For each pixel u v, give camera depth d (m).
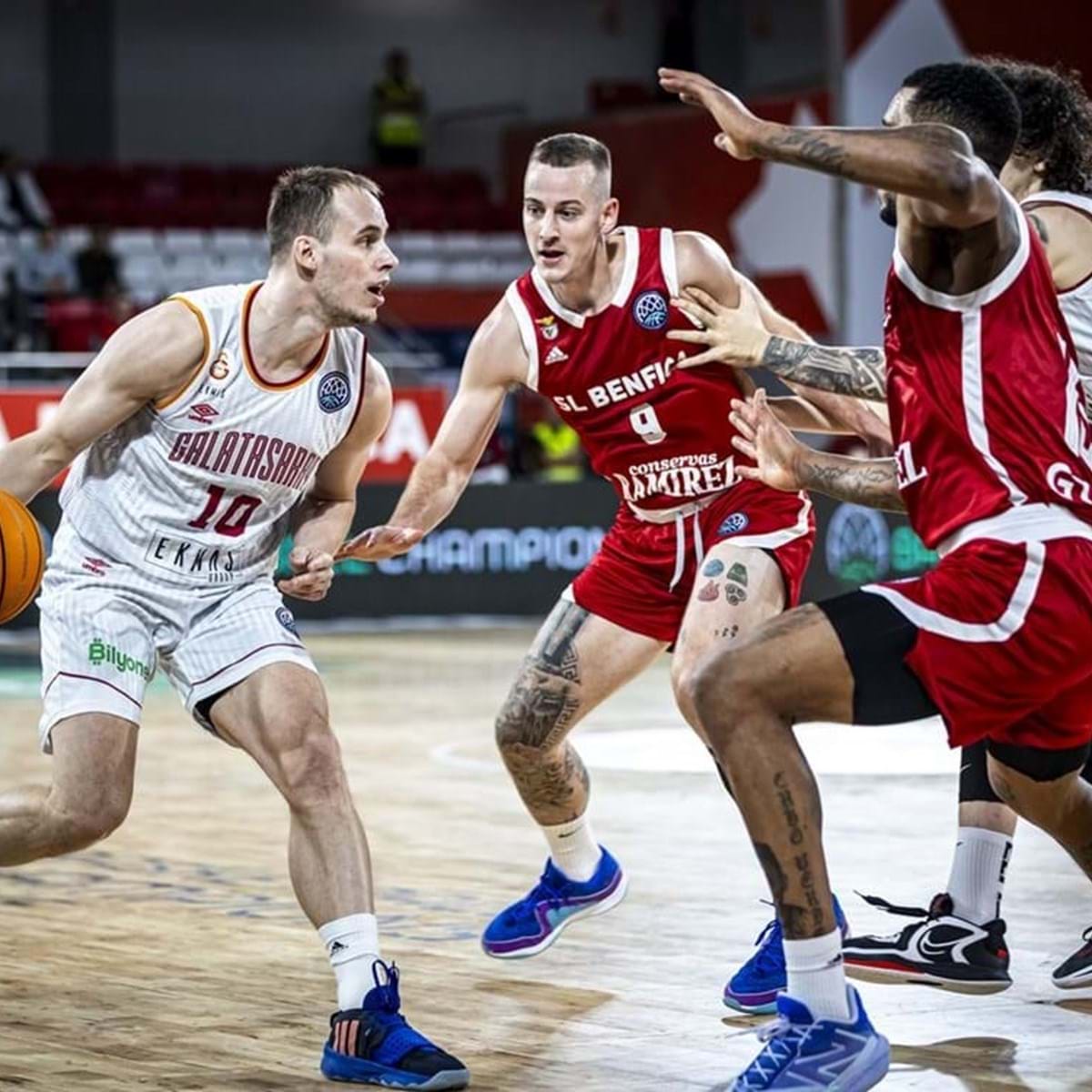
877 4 34.22
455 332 38.00
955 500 7.19
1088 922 10.75
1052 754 7.83
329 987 9.36
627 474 9.61
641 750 18.31
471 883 12.12
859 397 8.77
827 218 36.97
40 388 30.72
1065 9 35.38
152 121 43.31
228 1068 7.89
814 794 7.08
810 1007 7.16
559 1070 7.88
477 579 31.53
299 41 44.38
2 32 41.91
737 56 46.62
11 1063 7.97
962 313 7.09
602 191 9.23
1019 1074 7.76
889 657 7.05
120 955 10.10
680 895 11.64
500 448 34.06
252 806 15.26
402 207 41.44
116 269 35.53
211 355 8.03
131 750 8.27
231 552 8.38
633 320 9.34
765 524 9.42
